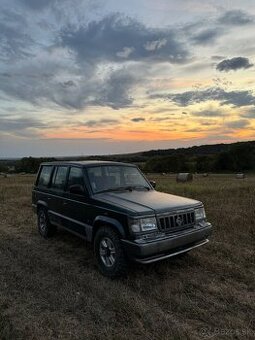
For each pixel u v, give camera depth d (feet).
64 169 21.42
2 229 26.76
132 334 11.18
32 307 13.00
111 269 15.76
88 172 18.95
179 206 16.49
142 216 14.90
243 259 18.57
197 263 17.94
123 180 20.11
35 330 11.28
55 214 21.67
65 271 16.74
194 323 11.94
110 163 20.52
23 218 31.09
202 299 13.78
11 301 13.50
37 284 15.05
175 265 17.65
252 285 15.19
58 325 11.69
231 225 26.14
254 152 277.23
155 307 13.02
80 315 12.34
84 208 18.17
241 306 13.20
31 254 19.69
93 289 14.51
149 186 21.02
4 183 81.15
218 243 21.57
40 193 24.07
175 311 12.78
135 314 12.43
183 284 15.23
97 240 16.81
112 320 11.99
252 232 24.47
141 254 14.35
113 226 15.88
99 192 18.25
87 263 18.15
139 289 14.61
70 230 19.99
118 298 13.55
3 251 20.49
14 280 15.61
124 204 16.07
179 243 15.57
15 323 11.70
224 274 16.47
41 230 24.25
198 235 16.62
